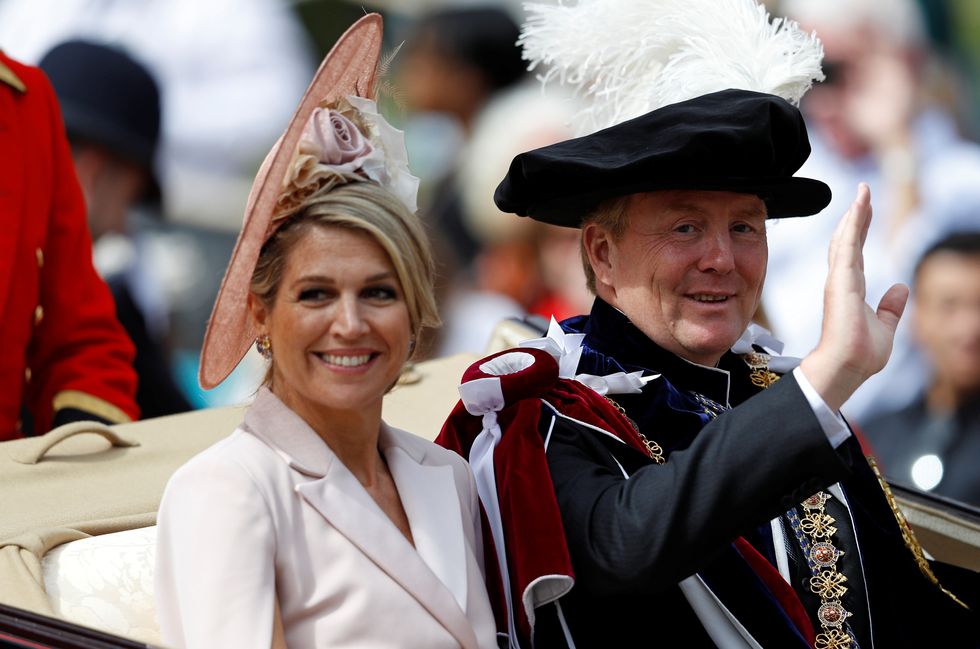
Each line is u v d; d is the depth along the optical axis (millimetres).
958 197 20734
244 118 20000
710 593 8195
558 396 8711
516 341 12422
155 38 19734
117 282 18844
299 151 7152
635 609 8289
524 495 8062
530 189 8883
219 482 7035
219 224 19750
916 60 20906
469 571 7684
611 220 8930
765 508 7270
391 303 7309
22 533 8289
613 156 8539
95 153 19047
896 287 7543
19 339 12664
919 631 9281
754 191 8656
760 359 9805
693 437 8844
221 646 6625
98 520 8625
